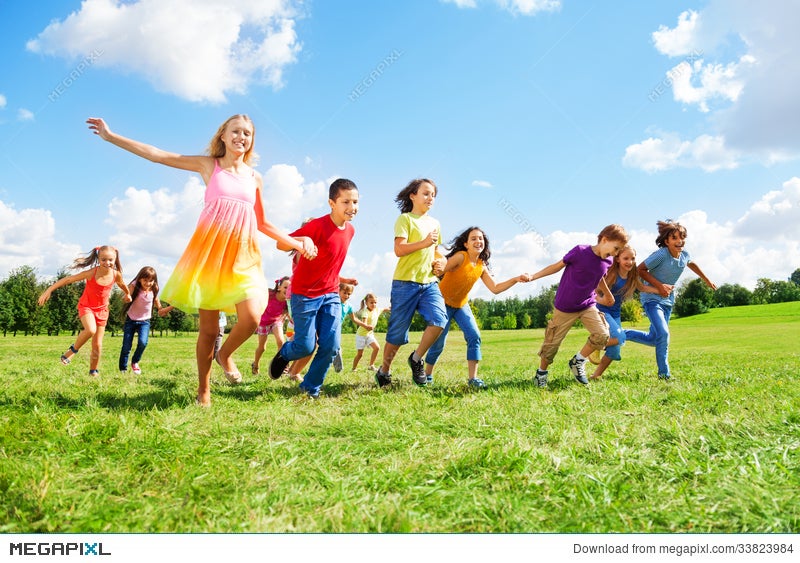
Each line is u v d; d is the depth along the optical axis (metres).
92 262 7.36
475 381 6.23
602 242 5.84
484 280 6.55
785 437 3.35
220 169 4.24
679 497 2.39
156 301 8.60
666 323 7.02
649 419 4.00
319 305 5.28
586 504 2.30
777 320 52.50
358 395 5.38
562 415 4.12
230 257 4.17
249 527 2.05
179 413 4.04
